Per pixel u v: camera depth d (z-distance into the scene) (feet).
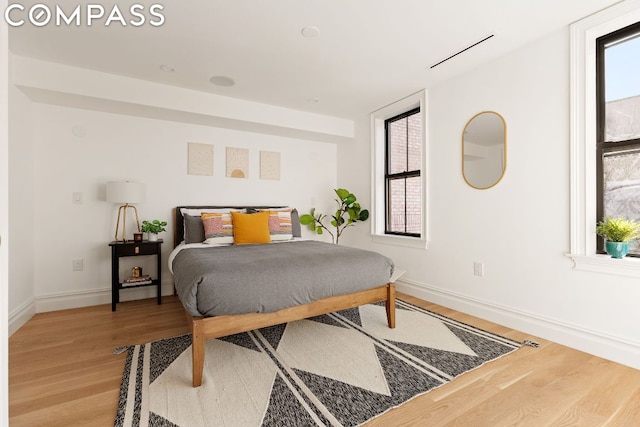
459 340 7.42
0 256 3.09
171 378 5.76
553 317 7.43
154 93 10.04
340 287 7.23
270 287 6.28
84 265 10.35
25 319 8.75
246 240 10.48
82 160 10.30
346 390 5.36
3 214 3.14
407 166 12.54
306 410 4.83
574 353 6.79
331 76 9.74
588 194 6.82
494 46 7.98
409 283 11.54
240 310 5.95
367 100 11.84
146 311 9.71
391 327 8.19
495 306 8.64
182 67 9.04
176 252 9.67
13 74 8.21
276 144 14.01
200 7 6.38
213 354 6.71
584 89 6.81
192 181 12.12
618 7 6.23
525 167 7.95
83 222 10.33
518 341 7.38
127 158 10.99
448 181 10.03
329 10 6.50
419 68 9.19
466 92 9.43
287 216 12.03
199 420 4.60
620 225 6.29
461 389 5.42
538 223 7.70
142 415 4.68
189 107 10.62
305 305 6.87
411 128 12.37
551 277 7.47
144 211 11.29
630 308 6.22
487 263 8.87
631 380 5.71
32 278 9.42
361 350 6.89
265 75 9.59
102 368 6.16
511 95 8.23
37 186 9.66
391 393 5.27
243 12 6.55
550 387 5.49
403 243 11.84
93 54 8.27
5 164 3.18
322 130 13.48
